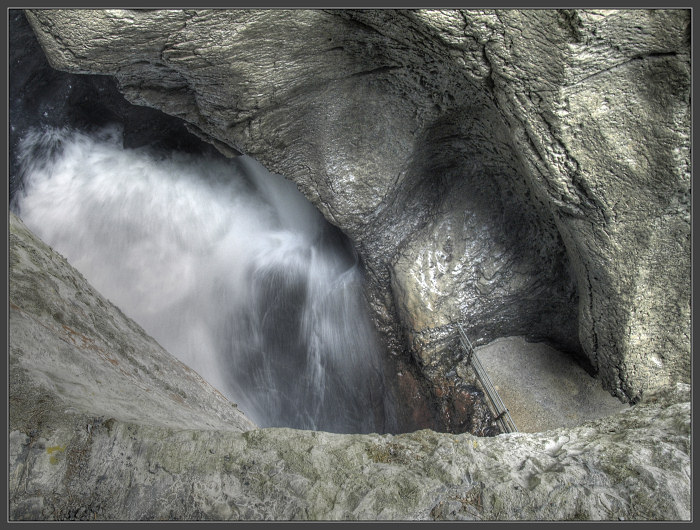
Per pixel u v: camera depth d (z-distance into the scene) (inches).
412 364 335.0
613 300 218.2
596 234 204.5
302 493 121.3
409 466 129.9
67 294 175.2
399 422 338.0
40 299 155.0
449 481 124.6
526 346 314.0
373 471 126.6
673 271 203.5
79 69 204.1
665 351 222.1
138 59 205.9
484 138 249.3
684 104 166.7
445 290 305.9
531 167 199.0
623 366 231.1
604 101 173.2
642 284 208.4
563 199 200.4
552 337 306.5
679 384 169.0
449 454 132.6
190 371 221.3
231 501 119.4
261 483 122.5
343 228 294.0
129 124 402.6
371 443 134.9
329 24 207.0
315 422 367.6
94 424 123.0
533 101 181.3
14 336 131.7
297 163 266.5
